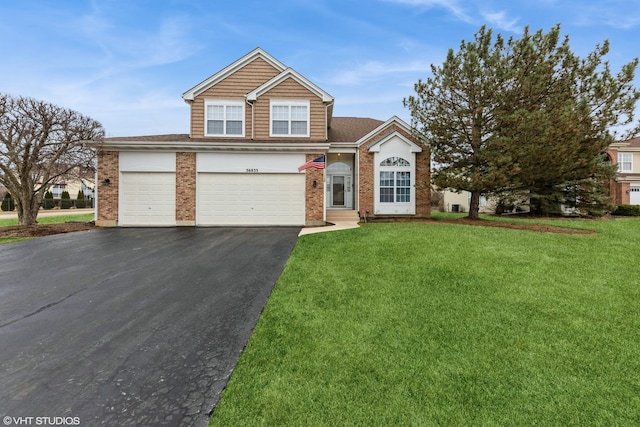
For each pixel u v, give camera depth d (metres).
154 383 2.65
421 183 15.20
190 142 12.95
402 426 2.22
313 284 5.16
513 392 2.59
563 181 15.32
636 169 26.02
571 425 2.26
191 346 3.26
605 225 11.53
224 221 13.25
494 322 3.82
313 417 2.29
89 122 12.62
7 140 11.52
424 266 5.95
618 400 2.50
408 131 15.38
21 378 2.70
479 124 12.41
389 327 3.70
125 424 2.19
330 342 3.35
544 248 7.24
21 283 5.28
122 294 4.78
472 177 12.11
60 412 2.30
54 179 13.39
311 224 13.28
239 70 15.12
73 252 7.74
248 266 6.36
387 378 2.75
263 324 3.77
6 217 22.17
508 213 20.47
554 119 11.15
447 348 3.25
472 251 6.95
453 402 2.47
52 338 3.41
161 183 13.09
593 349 3.23
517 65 11.52
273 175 13.38
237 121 14.98
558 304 4.31
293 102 14.91
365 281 5.26
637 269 5.75
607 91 11.79
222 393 2.53
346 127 18.98
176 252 7.71
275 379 2.71
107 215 12.90
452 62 12.12
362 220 14.45
